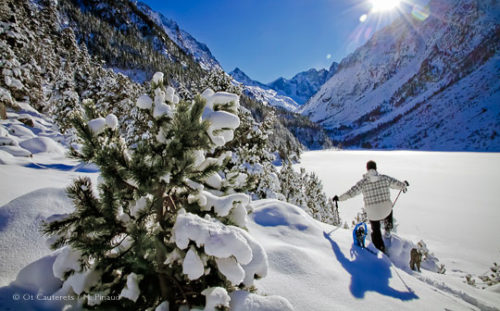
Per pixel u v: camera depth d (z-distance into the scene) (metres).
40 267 1.87
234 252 1.45
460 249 14.62
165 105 1.74
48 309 1.61
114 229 1.63
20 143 13.77
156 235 1.64
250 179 2.30
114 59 98.56
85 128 1.62
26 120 22.50
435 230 18.06
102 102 22.77
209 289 1.57
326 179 40.47
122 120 18.42
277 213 3.81
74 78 30.98
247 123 7.66
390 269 3.12
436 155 87.25
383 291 2.56
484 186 33.56
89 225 1.55
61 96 23.72
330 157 83.12
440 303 2.58
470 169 50.47
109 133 1.76
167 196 1.81
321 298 2.18
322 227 3.86
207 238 1.46
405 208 23.98
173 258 1.59
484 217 20.78
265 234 3.32
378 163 65.00
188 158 1.63
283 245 2.83
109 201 1.63
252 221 3.63
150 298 1.59
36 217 2.49
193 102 1.81
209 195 1.94
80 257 1.59
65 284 1.65
